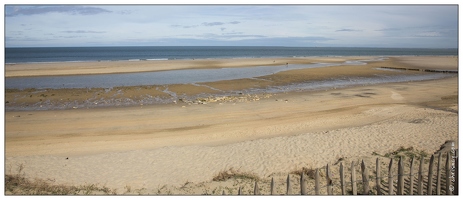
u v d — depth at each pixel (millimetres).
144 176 10641
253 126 16938
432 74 40375
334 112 19891
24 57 90625
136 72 41219
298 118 18484
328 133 14547
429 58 75438
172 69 44844
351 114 19297
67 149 13711
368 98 24469
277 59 68938
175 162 11773
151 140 14836
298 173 10578
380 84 32219
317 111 20203
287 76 37125
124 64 51094
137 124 17469
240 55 109375
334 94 26203
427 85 31156
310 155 12047
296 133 15594
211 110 20484
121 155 12492
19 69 42594
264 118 18547
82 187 9727
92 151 13453
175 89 28531
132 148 13766
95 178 10477
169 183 10109
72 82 32625
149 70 43281
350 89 28812
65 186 9797
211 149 12984
